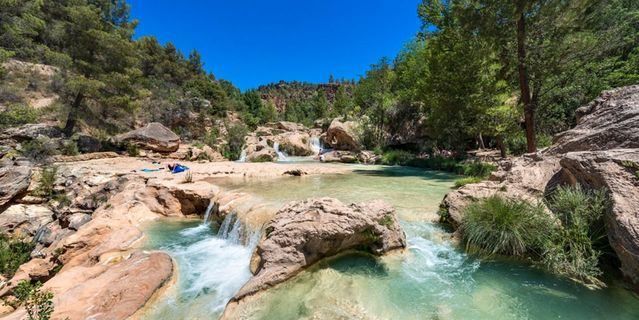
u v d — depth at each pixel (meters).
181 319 5.03
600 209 5.13
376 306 4.73
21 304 5.60
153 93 38.81
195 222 10.94
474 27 14.64
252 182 14.92
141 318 5.02
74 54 22.75
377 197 10.73
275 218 7.01
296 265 5.81
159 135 26.44
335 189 12.51
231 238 8.88
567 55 13.76
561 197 5.90
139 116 33.56
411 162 23.14
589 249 5.15
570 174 6.30
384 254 6.45
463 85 16.94
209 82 53.66
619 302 4.45
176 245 8.62
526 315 4.37
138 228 10.06
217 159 30.03
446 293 5.05
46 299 4.69
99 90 23.41
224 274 6.64
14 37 25.91
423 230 7.55
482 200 7.17
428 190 12.12
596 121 7.30
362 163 26.50
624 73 16.23
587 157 5.82
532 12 13.44
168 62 62.06
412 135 28.11
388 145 28.81
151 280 5.87
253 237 7.88
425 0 19.34
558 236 5.54
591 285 4.92
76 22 22.20
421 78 23.31
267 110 70.38
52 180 14.49
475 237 6.34
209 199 11.50
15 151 17.66
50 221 13.14
